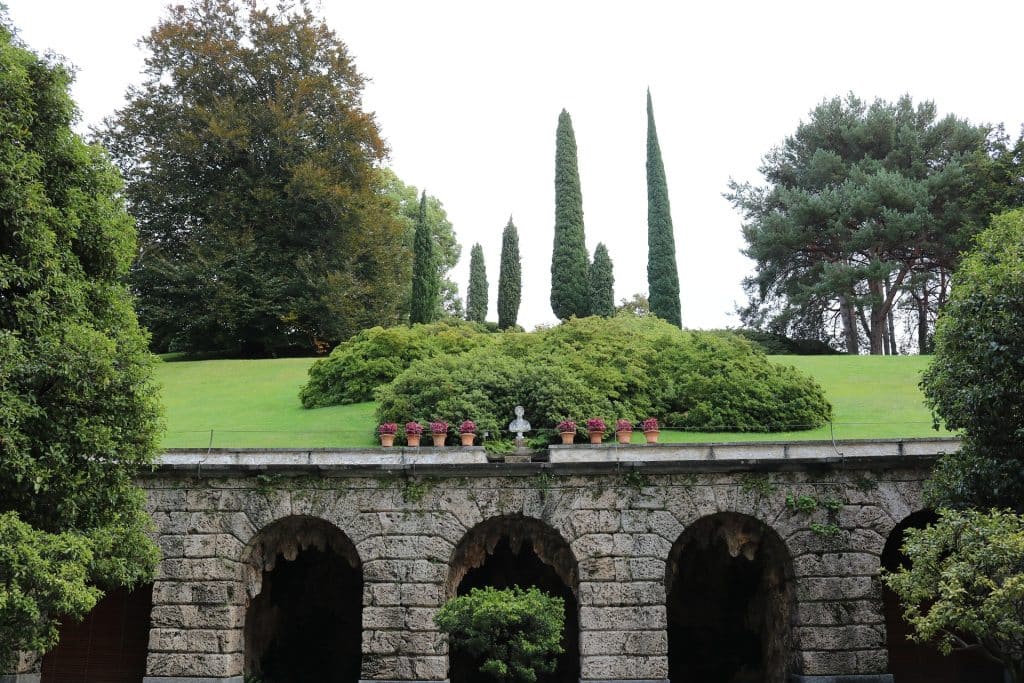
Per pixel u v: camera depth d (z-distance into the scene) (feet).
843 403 96.17
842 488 62.64
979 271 53.78
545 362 91.25
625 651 60.49
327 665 75.66
